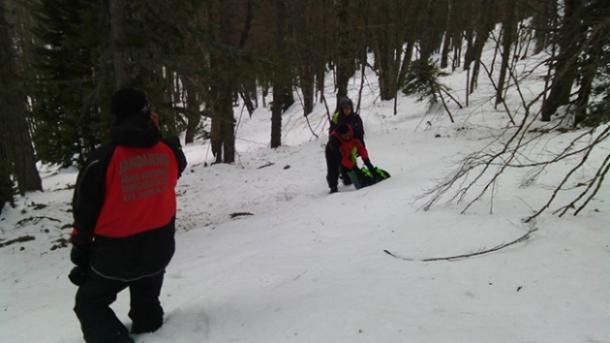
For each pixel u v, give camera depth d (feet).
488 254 10.68
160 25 20.57
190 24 21.31
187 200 32.19
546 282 8.89
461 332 7.40
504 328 7.45
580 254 9.84
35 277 17.44
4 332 10.91
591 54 9.15
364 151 25.16
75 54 28.12
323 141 44.68
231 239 19.01
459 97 56.85
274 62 20.71
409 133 44.52
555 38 10.34
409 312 8.32
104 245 7.83
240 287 11.31
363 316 8.29
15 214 27.53
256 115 88.69
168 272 14.61
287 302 9.63
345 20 40.52
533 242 10.88
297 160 39.01
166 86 21.44
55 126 29.19
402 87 64.90
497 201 14.92
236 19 42.04
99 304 8.44
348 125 24.75
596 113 8.55
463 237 12.07
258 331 8.52
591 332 7.06
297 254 13.87
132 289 8.89
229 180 36.06
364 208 18.58
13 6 32.37
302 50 47.55
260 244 16.46
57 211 28.07
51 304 13.12
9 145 32.55
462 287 9.16
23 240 23.26
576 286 8.57
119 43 18.61
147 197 7.94
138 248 7.98
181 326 9.27
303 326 8.27
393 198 18.89
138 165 7.82
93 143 29.55
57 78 28.19
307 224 18.37
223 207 29.71
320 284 10.43
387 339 7.45
